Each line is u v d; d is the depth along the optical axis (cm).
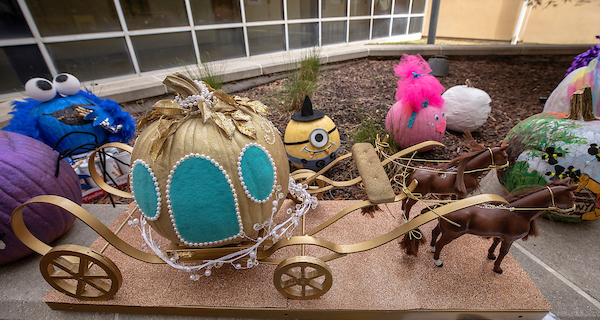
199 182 164
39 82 292
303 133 316
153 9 578
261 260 200
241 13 682
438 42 1093
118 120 329
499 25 1100
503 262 221
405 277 211
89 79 556
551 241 257
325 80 631
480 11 1125
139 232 262
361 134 389
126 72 589
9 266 247
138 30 574
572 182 248
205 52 671
